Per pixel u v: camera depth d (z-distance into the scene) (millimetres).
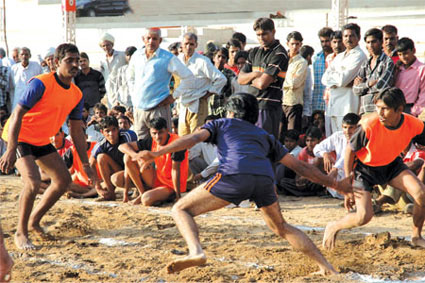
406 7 24297
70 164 16125
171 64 16156
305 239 8414
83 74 20922
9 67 23266
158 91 16109
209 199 7867
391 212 13711
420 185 9641
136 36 41750
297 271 8914
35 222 11016
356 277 8523
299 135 17328
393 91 9250
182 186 15336
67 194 15867
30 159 10367
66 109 10570
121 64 22609
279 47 14031
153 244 10711
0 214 13383
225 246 10500
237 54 18844
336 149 15109
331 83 16578
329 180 8422
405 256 9648
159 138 14516
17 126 9867
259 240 10969
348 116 13797
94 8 24781
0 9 42812
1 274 5832
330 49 18969
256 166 7891
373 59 15422
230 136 8039
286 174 16594
